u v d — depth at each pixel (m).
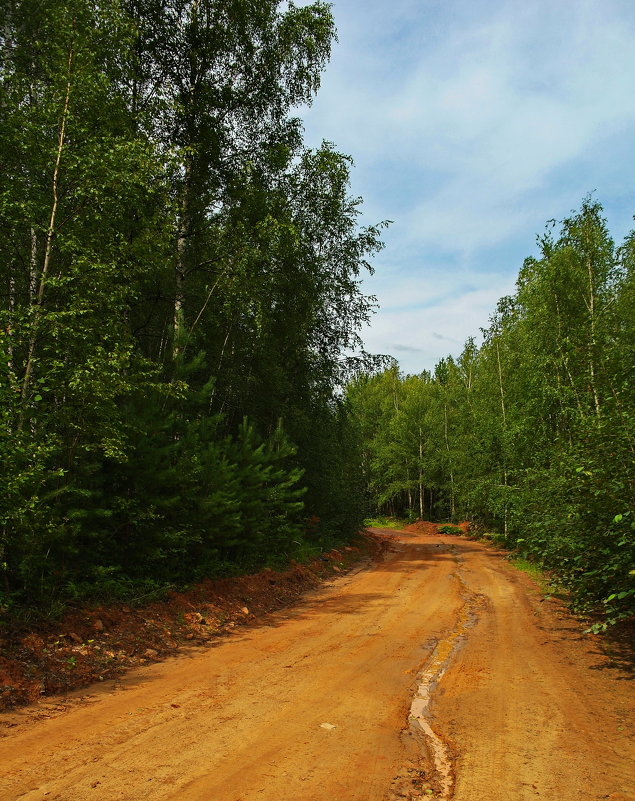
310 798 3.50
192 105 14.02
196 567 11.09
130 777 3.73
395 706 5.42
